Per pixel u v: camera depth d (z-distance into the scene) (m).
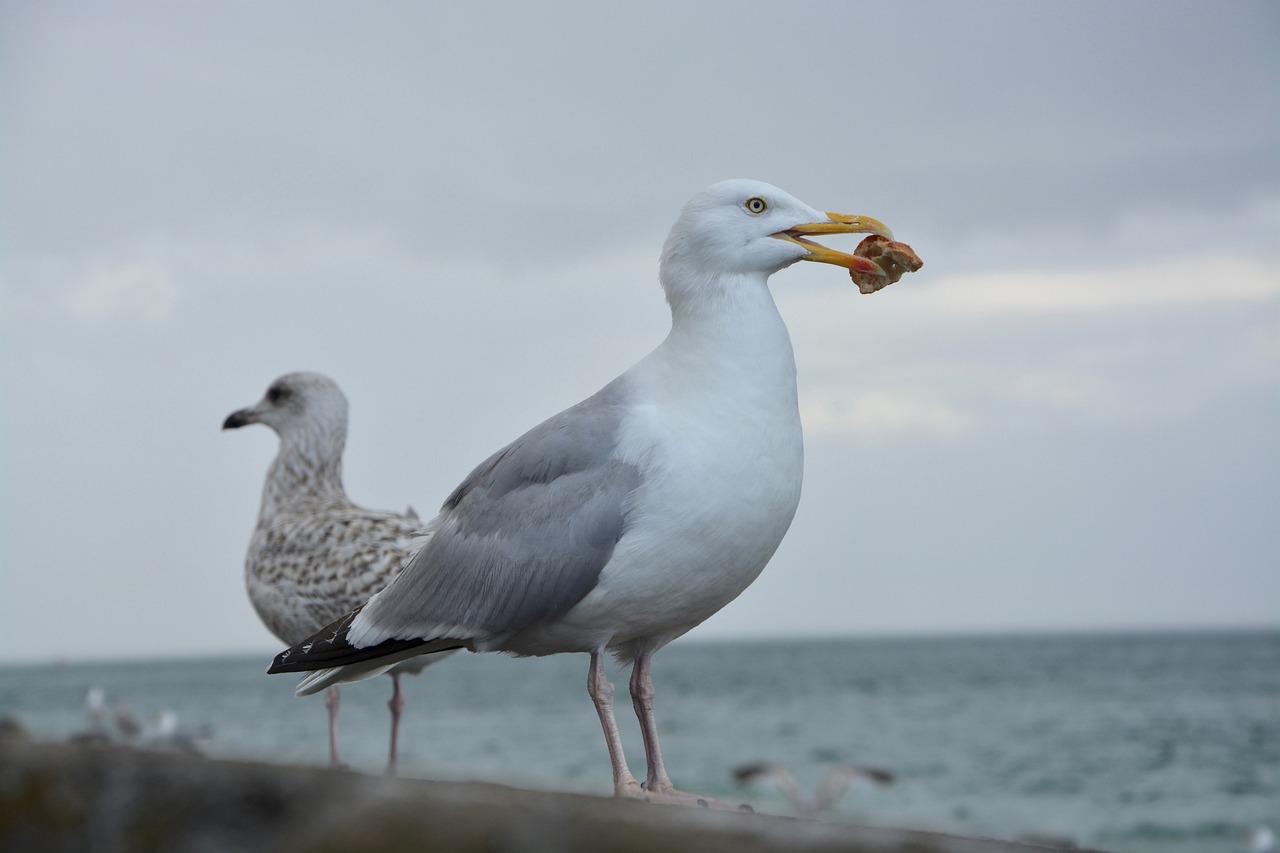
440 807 1.86
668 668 91.44
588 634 5.41
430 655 6.55
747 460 5.19
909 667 87.12
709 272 5.50
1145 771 27.25
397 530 7.82
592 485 5.24
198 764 1.94
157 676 100.44
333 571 7.72
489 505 5.52
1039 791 24.50
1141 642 146.00
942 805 22.94
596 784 20.48
